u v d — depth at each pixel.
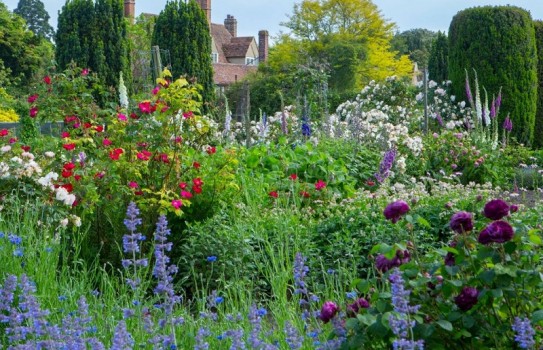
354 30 42.03
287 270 5.34
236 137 12.68
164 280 3.36
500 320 2.93
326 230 6.44
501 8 15.54
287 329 3.12
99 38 18.94
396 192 9.04
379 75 38.91
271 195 7.66
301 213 7.50
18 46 37.38
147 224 6.10
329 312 2.85
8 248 4.61
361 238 6.14
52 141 7.05
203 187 6.48
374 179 10.05
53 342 3.09
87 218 5.95
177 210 5.89
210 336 3.63
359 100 16.39
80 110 6.96
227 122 11.12
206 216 6.50
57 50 19.14
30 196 5.66
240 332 3.14
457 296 2.86
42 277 4.40
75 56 18.84
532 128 15.78
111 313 4.08
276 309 4.43
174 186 6.34
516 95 15.47
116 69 19.06
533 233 2.98
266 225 6.58
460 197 7.70
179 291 5.56
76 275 5.24
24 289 3.38
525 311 2.90
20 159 5.77
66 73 7.34
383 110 15.70
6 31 37.12
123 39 19.36
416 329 2.73
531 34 15.59
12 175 5.66
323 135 11.89
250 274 5.54
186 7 19.88
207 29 20.14
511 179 11.55
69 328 3.32
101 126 6.47
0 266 4.40
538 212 6.34
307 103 13.16
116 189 5.91
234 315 4.03
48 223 5.25
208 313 3.79
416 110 15.38
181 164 6.68
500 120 15.53
